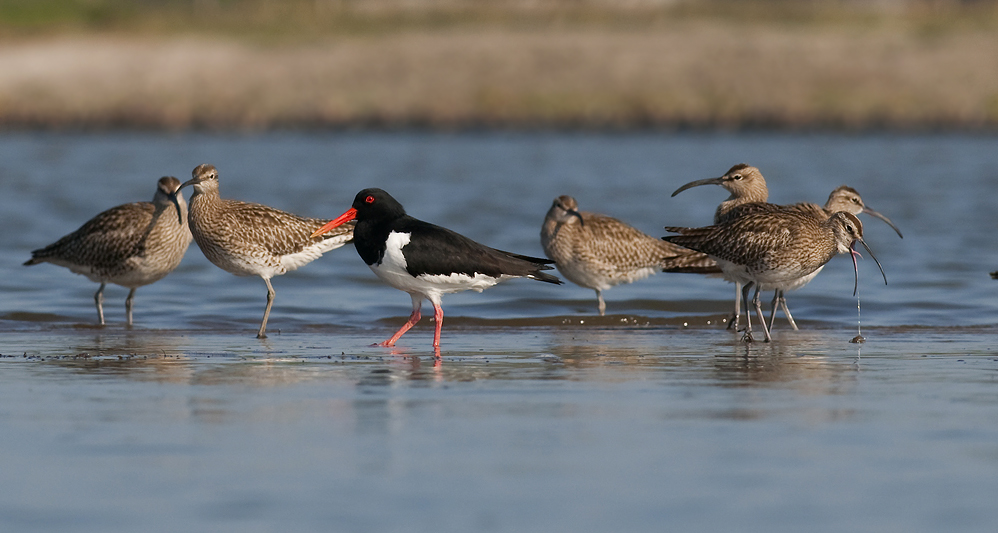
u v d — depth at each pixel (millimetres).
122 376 12680
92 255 17547
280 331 17438
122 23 74688
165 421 10242
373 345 15695
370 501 8047
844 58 65688
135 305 19781
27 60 67438
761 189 19156
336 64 66625
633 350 15141
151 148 49000
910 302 20109
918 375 12922
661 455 9164
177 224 17641
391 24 74812
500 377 12688
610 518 7746
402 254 14984
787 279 16125
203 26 74625
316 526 7570
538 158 45062
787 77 63000
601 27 73188
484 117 58969
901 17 74562
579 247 18938
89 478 8523
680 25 73375
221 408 10812
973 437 9750
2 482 8430
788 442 9570
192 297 20531
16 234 26688
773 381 12461
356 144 51031
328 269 23062
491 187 35906
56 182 36594
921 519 7746
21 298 20125
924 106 58625
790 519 7742
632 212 30453
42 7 76438
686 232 16672
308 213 30328
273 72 65562
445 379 12539
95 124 58562
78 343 15805
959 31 70438
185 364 13680
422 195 33688
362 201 15297
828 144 50469
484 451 9250
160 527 7551
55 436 9688
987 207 31625
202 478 8531
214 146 50094
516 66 65500
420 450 9273
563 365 13672
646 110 59031
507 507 7941
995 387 12086
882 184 36625
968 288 21359
